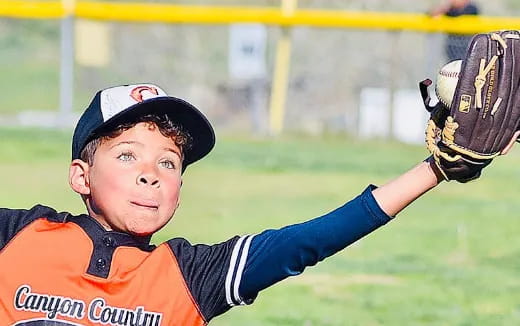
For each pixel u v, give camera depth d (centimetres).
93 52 2894
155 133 605
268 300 1261
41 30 5322
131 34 4188
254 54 3122
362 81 3662
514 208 1917
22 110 4081
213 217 1738
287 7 2756
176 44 4212
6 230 628
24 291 604
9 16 2780
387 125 3100
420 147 2769
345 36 3744
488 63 538
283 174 2261
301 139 2883
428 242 1605
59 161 2334
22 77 4644
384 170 2348
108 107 604
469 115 538
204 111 3869
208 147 637
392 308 1234
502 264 1478
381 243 1592
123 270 605
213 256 602
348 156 2548
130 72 4066
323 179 2212
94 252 610
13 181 2048
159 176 604
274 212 1822
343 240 556
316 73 3703
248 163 2384
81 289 601
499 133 541
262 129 3120
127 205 599
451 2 2569
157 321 593
